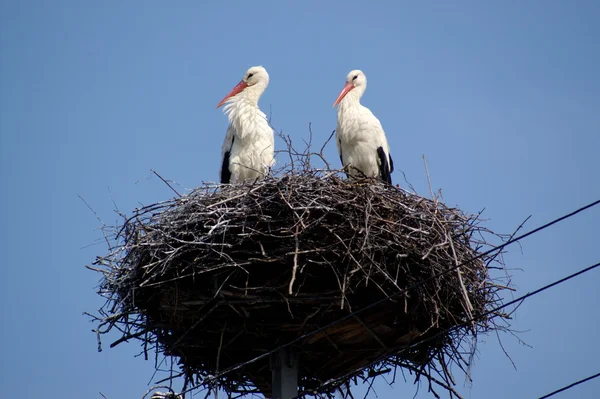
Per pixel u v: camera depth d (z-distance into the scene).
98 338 12.92
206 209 12.86
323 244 12.52
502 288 13.17
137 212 13.28
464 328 13.09
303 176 13.02
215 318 13.23
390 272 12.79
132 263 13.15
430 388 13.39
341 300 12.30
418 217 13.01
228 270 12.65
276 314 13.10
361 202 12.84
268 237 12.65
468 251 13.16
